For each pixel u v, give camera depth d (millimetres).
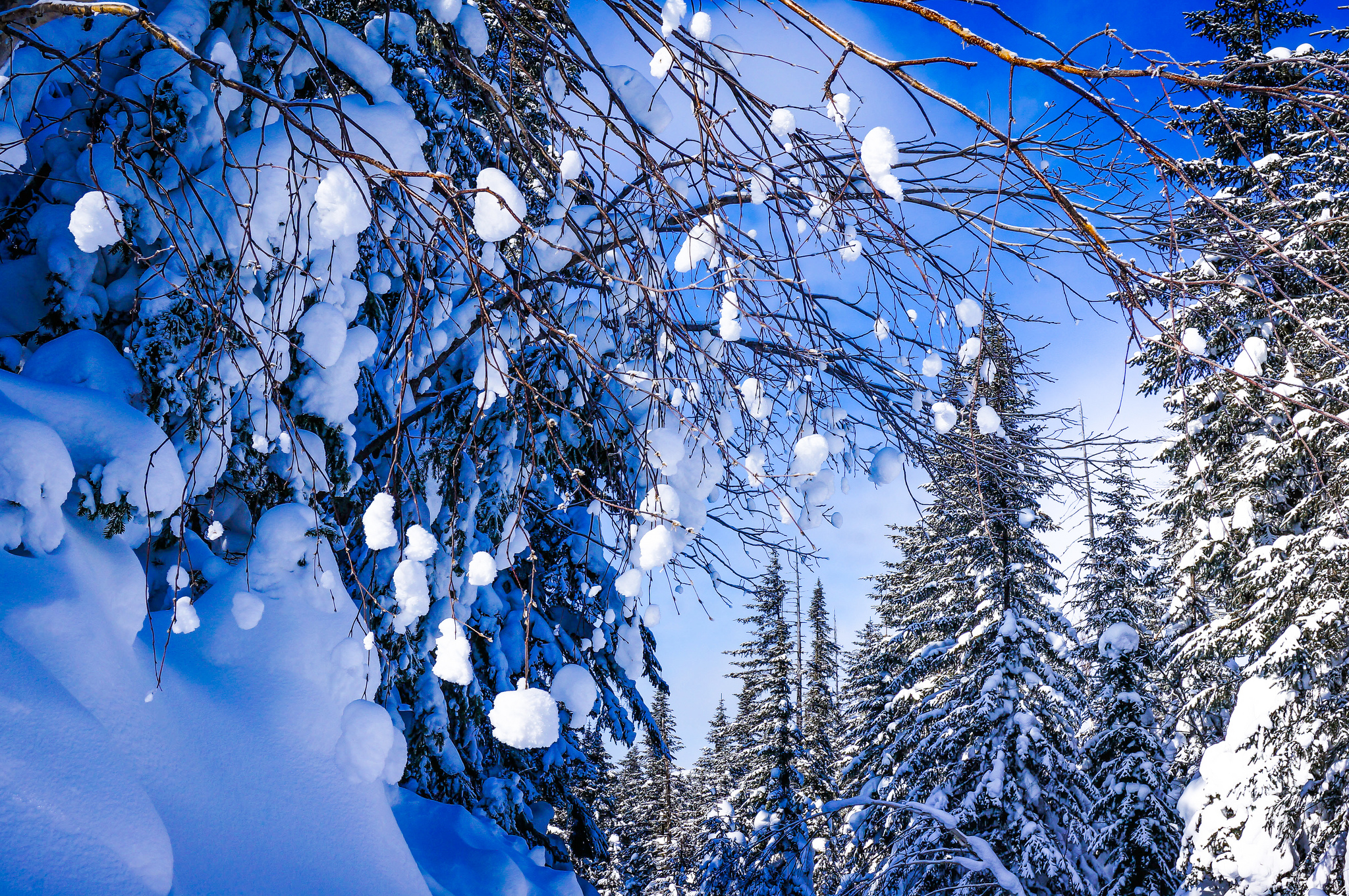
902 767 17109
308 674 3254
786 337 4258
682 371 4504
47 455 2660
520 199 2080
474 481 4875
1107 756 16078
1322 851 10250
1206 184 3217
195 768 2695
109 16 3439
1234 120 3041
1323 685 10156
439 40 4188
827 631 27781
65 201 3502
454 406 5113
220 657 3176
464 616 4934
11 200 3566
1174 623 14531
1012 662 16359
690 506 3857
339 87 3922
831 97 2561
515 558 6148
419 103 4793
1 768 2014
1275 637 11016
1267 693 10906
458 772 4969
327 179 2199
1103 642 15297
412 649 4746
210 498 3682
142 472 2939
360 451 4691
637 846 31641
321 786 2994
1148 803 14367
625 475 4691
